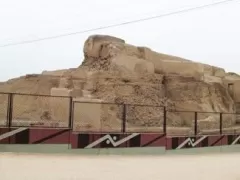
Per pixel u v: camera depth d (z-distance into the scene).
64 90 27.73
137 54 38.50
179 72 41.59
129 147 20.86
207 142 25.64
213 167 16.69
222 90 45.47
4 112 32.34
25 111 31.81
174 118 34.59
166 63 41.28
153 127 28.42
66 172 12.67
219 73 54.25
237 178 13.20
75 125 23.27
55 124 23.70
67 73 40.06
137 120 30.78
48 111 28.59
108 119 26.84
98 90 32.56
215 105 40.38
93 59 37.75
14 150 17.52
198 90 38.81
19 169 12.71
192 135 24.59
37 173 12.07
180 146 23.61
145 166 15.79
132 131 22.22
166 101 35.69
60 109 26.14
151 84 35.12
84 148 19.33
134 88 33.09
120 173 13.20
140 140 21.33
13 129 17.55
